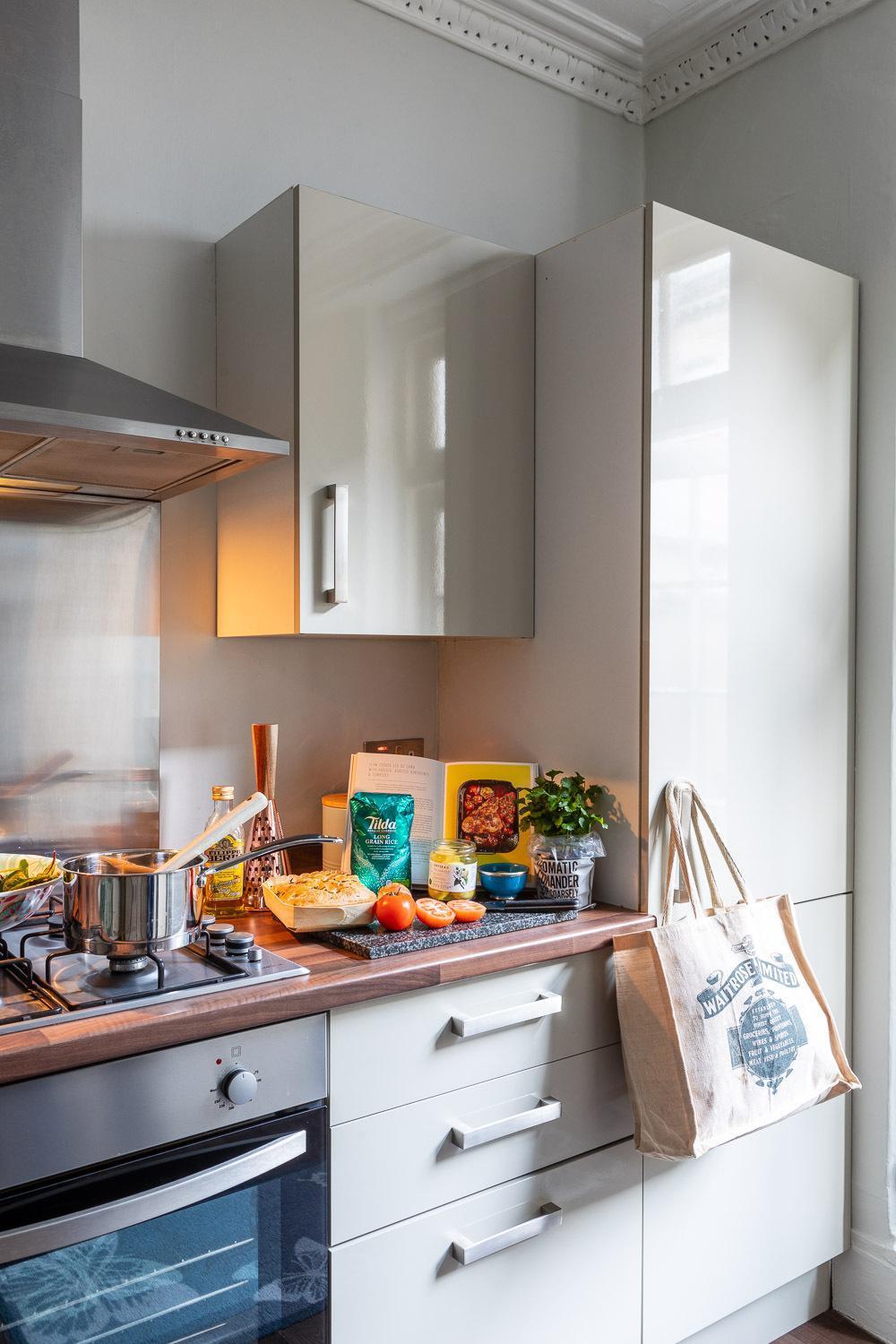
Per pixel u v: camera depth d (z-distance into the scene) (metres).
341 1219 1.39
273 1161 1.29
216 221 1.91
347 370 1.71
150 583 1.82
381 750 2.12
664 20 2.31
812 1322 2.15
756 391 1.93
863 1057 2.15
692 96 2.45
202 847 1.39
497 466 1.93
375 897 1.61
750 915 1.77
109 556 1.78
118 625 1.79
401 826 1.78
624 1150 1.74
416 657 2.23
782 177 2.26
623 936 1.68
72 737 1.74
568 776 1.90
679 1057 1.61
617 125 2.53
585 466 1.88
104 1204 1.17
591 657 1.87
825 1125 2.10
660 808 1.79
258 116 1.96
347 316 1.71
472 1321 1.53
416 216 2.17
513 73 2.33
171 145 1.86
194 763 1.91
